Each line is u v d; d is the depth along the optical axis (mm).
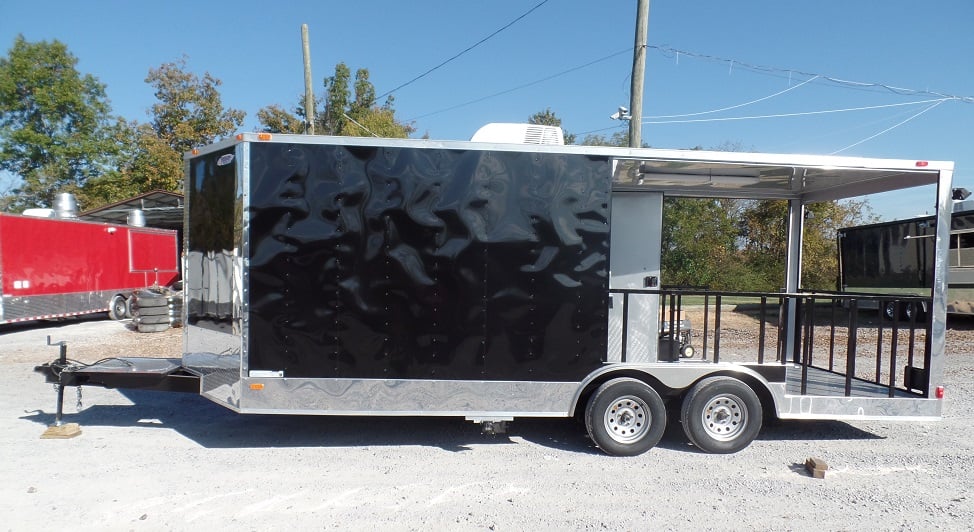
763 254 13812
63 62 33938
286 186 4645
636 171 5656
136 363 5777
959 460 4926
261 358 4648
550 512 3781
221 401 4887
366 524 3568
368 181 4684
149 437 5297
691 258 13469
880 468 4711
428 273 4707
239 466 4562
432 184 4707
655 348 6430
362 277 4688
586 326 4816
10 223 12391
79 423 5750
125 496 3951
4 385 7547
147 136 31312
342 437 5340
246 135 4613
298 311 4652
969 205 13914
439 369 4734
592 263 4816
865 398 5113
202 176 5207
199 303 5262
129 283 16500
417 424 5777
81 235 14531
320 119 34875
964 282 14062
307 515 3686
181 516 3650
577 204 4797
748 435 4996
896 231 5910
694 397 4934
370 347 4695
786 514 3809
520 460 4785
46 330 13469
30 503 3814
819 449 5199
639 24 10289
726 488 4242
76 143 33469
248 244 4629
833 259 16391
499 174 4742
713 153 4902
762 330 5109
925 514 3838
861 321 15297
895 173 5285
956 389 7770
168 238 18531
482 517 3689
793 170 5617
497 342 4754
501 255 4746
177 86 34438
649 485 4277
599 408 4844
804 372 5172
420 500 3947
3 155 32219
